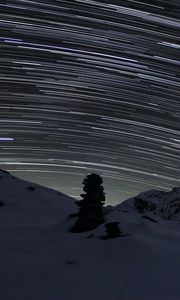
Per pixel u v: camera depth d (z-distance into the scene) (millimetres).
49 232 13367
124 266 9812
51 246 11625
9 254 10773
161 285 8422
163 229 13258
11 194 20750
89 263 10078
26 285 8469
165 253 10836
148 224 13180
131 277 9000
